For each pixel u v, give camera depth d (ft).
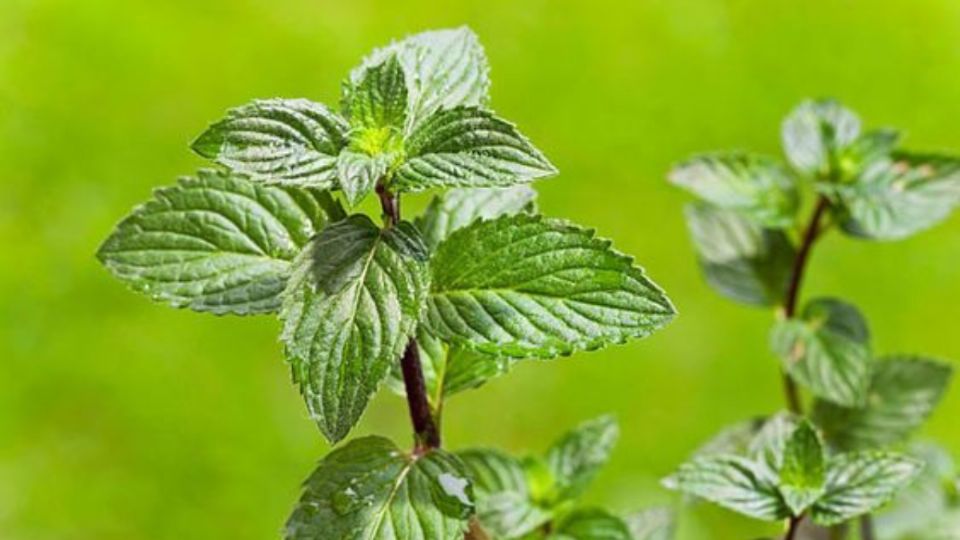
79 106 4.62
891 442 2.33
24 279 4.21
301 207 2.01
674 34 4.72
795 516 2.08
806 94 4.56
